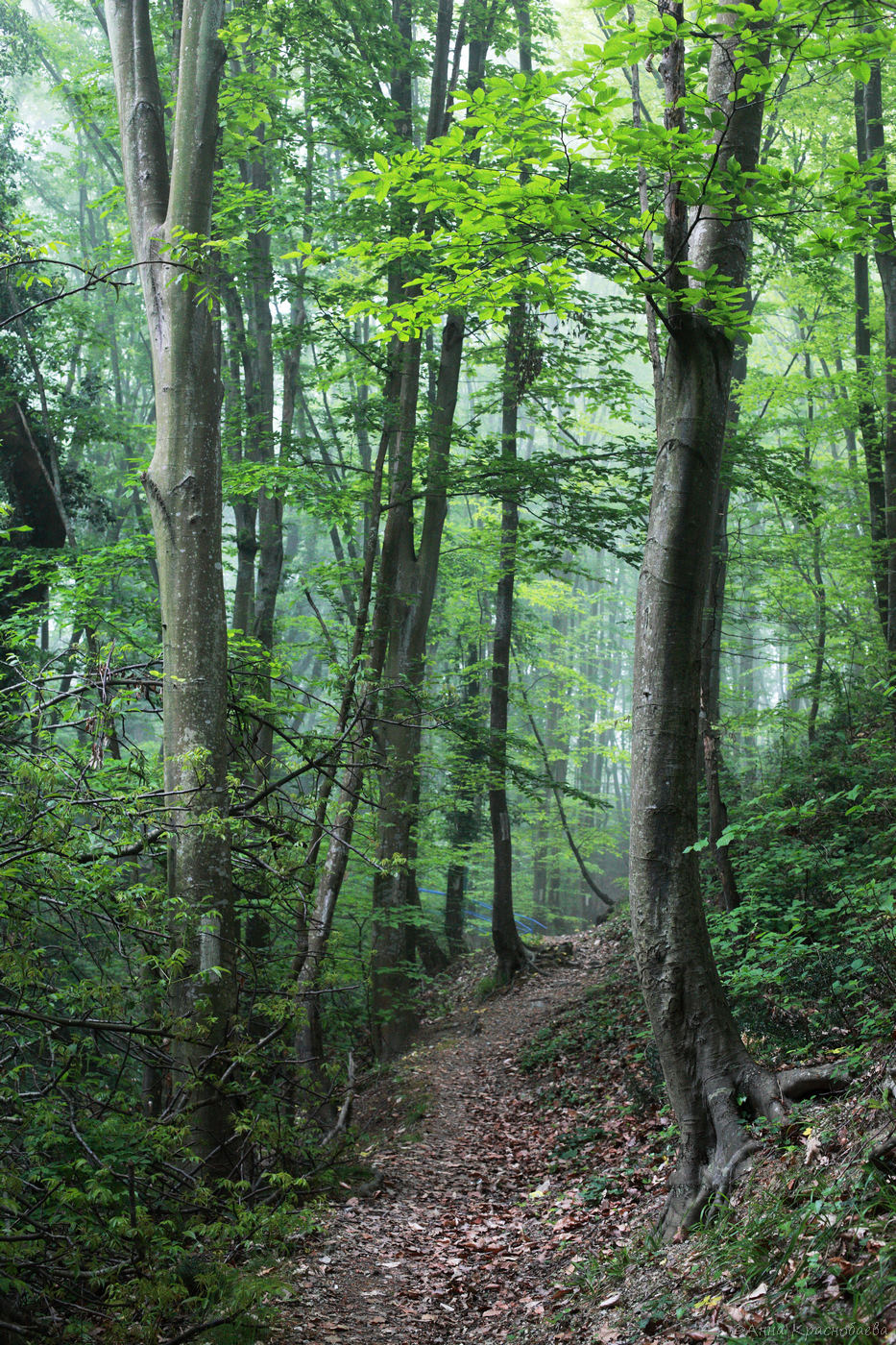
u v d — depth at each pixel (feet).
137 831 21.03
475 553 65.98
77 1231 15.44
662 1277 14.57
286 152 43.93
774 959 21.72
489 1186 25.90
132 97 28.66
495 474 42.93
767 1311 11.43
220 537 26.81
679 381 18.74
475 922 86.07
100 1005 17.94
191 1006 23.08
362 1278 19.30
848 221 16.33
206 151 26.84
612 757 85.35
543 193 15.70
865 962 19.99
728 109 19.57
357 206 40.32
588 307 41.11
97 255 44.19
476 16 51.31
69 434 55.16
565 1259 18.84
